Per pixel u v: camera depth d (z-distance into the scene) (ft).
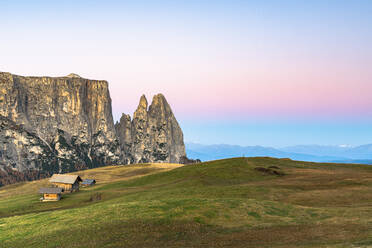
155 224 137.18
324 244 96.17
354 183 243.60
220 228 131.34
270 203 175.63
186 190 250.78
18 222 167.73
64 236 130.11
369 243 91.35
